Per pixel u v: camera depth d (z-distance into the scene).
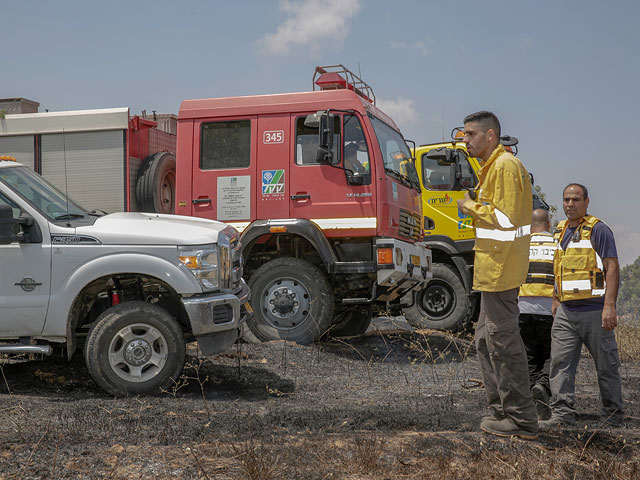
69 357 6.54
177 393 6.61
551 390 5.80
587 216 5.81
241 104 9.95
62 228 6.53
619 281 5.64
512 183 4.68
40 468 4.11
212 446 4.62
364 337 10.59
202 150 10.01
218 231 6.90
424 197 12.07
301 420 5.45
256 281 9.54
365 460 4.33
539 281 6.14
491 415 5.58
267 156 9.76
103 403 5.94
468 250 11.80
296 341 9.43
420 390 7.27
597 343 5.71
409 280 9.94
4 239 6.34
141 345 6.41
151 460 4.31
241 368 7.90
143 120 11.27
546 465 4.44
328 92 9.68
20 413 5.42
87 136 11.11
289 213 9.62
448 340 10.95
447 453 4.58
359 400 6.66
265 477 4.01
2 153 11.33
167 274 6.47
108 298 6.93
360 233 9.38
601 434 5.25
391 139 10.28
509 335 4.82
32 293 6.44
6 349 6.38
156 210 11.02
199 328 6.46
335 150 9.48
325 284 9.45
